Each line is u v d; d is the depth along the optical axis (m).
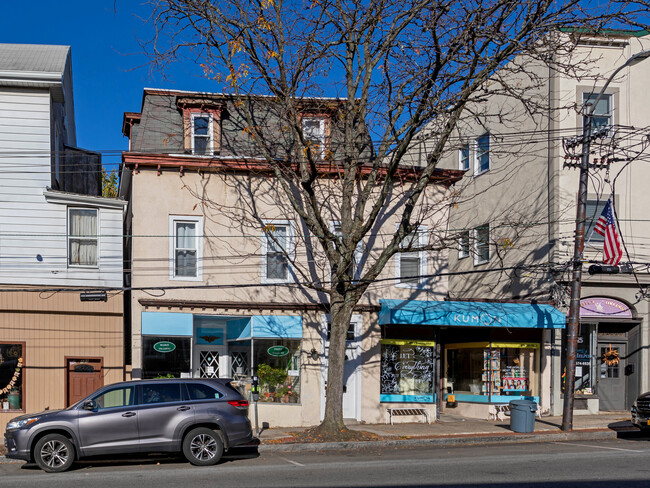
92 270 18.75
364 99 17.00
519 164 23.14
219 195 19.09
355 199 19.66
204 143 19.61
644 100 21.84
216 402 13.22
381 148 16.73
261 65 16.20
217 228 18.98
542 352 20.80
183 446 12.88
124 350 18.83
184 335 18.36
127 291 20.20
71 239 18.80
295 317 19.00
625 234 21.38
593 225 21.19
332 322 16.69
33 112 19.00
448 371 22.52
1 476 11.85
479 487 10.06
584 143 17.78
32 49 21.33
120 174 20.92
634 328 21.83
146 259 18.48
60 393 18.12
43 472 12.38
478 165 25.73
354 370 19.30
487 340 20.47
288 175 18.98
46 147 18.95
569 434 17.20
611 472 11.34
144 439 12.71
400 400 19.44
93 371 18.47
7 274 18.09
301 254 19.31
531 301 20.97
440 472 11.52
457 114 16.16
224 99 19.59
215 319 19.08
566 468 11.81
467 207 26.09
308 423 18.73
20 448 12.27
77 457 12.46
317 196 19.52
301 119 19.06
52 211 18.66
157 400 13.04
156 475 11.64
